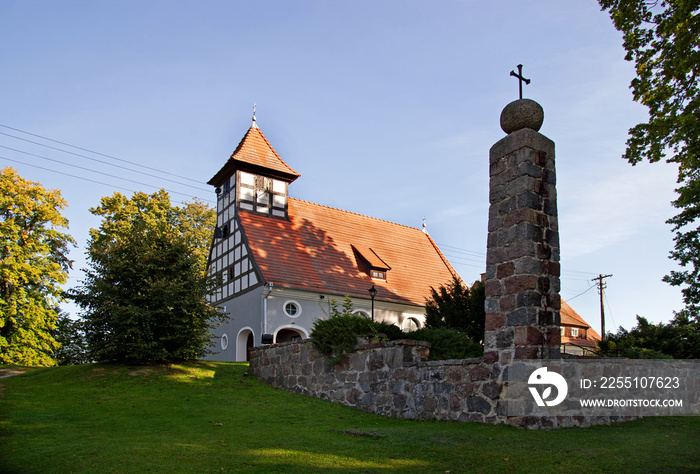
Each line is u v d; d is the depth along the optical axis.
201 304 16.36
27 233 28.67
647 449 6.85
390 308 27.30
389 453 6.95
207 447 7.38
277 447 7.36
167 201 33.12
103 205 31.06
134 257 16.23
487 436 7.79
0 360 26.66
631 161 12.88
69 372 15.59
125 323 15.12
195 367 16.31
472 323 20.84
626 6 11.50
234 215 26.52
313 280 25.06
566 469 5.96
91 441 7.86
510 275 9.28
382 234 32.03
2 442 7.93
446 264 33.38
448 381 9.90
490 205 9.96
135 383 14.08
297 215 28.61
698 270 16.00
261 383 15.27
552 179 9.73
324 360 13.15
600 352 24.48
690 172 14.85
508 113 9.91
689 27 10.74
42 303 28.67
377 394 11.39
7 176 28.48
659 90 11.98
